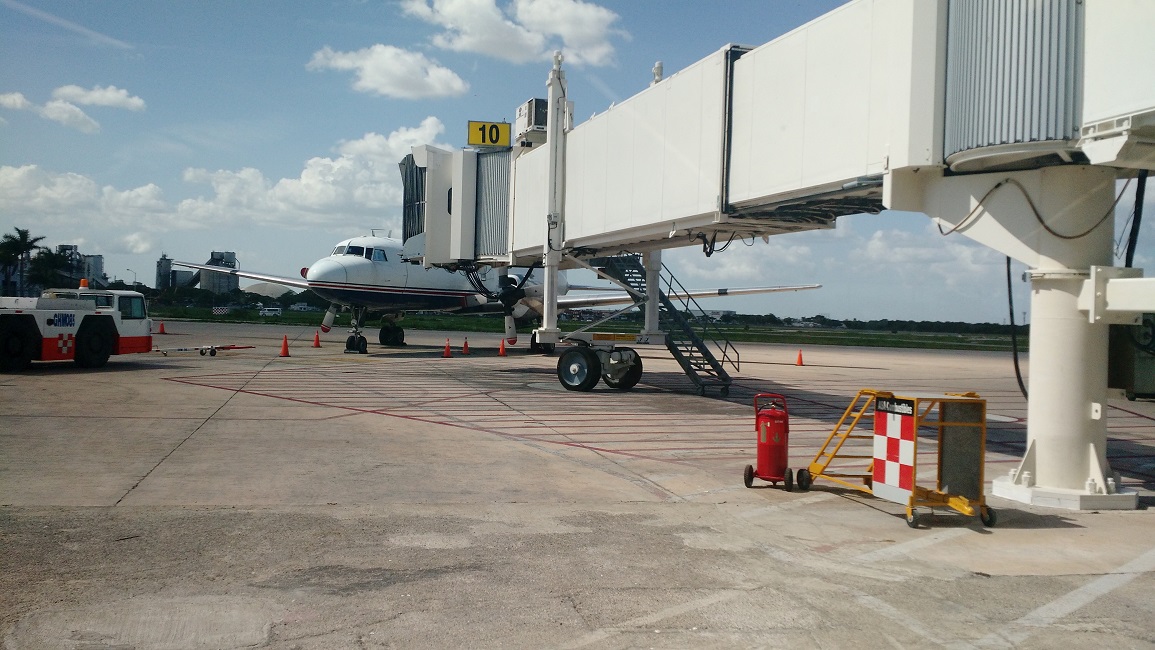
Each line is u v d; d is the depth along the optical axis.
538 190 18.95
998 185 8.59
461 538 6.52
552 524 7.08
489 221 22.03
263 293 110.50
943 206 9.12
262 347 34.09
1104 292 8.12
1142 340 8.67
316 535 6.48
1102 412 8.49
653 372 26.38
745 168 11.77
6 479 8.25
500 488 8.56
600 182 16.36
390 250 31.77
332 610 4.82
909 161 8.78
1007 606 5.18
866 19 9.49
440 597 5.09
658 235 15.14
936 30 8.76
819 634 4.61
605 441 12.07
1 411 13.07
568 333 18.53
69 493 7.70
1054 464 8.54
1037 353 8.69
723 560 6.09
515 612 4.86
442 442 11.47
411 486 8.51
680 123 13.39
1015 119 7.76
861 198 11.52
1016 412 18.84
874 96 9.34
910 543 6.79
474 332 67.94
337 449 10.59
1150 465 11.92
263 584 5.26
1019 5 7.73
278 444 10.82
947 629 4.74
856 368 32.75
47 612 4.67
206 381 18.88
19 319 19.39
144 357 26.61
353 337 31.81
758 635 4.57
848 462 11.02
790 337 78.44
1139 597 5.41
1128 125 6.89
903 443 7.64
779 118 11.05
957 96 8.52
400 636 4.45
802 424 14.97
